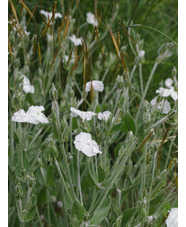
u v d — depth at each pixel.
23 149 1.37
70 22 1.70
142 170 1.27
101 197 1.19
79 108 1.72
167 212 1.21
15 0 1.67
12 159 1.36
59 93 1.52
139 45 1.51
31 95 1.62
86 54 1.34
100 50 1.88
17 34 1.60
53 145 1.15
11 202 1.47
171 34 2.19
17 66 1.38
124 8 2.32
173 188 1.25
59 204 1.83
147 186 1.33
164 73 2.21
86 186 1.37
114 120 1.27
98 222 1.16
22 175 1.23
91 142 1.12
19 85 1.25
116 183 1.30
